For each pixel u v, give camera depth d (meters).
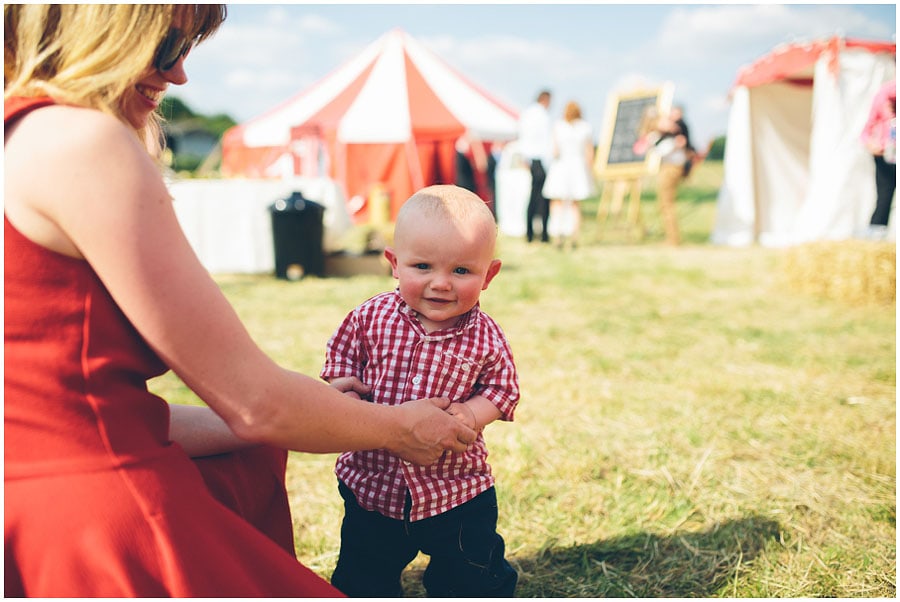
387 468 1.74
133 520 1.15
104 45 1.15
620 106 13.45
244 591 1.19
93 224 1.08
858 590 2.11
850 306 6.55
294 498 2.70
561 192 11.20
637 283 7.77
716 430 3.34
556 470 2.88
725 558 2.27
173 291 1.13
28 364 1.13
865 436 3.27
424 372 1.73
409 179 13.02
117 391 1.19
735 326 5.65
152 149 1.56
